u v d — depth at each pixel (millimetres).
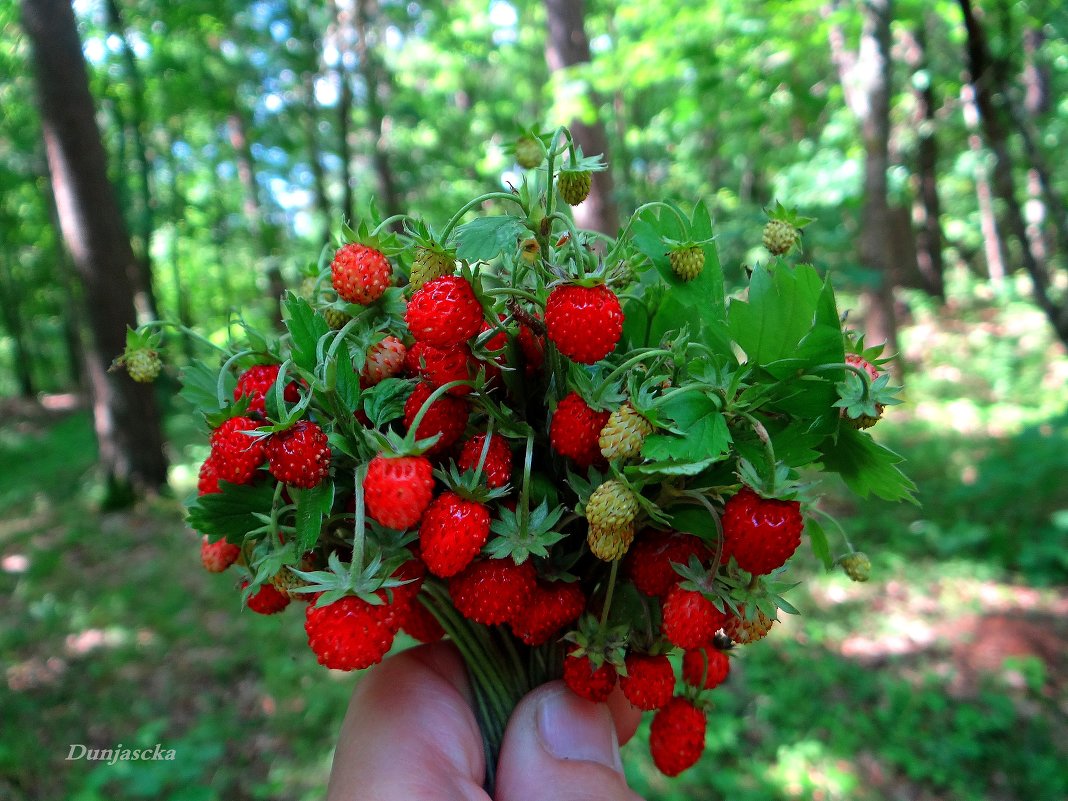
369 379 149
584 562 163
